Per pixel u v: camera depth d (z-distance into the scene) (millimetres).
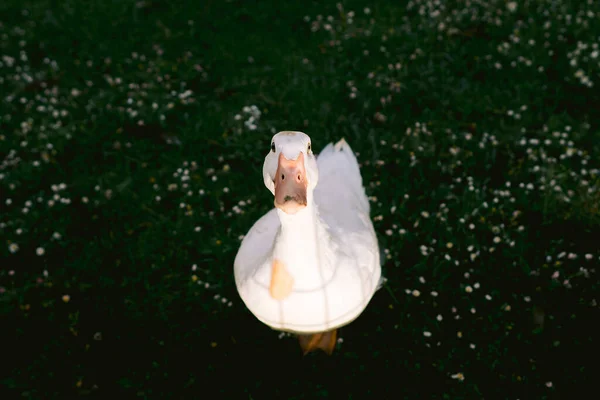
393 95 4750
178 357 3172
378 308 3305
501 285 3322
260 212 3863
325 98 4812
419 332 3141
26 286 3502
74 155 4504
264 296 2566
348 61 5133
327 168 3211
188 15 5992
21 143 4512
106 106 4914
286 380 3037
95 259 3670
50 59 5578
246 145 4383
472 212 3682
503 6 5512
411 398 2891
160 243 3725
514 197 3807
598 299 3174
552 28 5184
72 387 3061
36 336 3289
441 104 4609
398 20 5578
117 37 5785
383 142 4262
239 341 3223
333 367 3070
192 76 5191
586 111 4461
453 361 3006
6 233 3844
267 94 4895
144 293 3477
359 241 2771
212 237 3727
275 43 5512
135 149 4480
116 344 3240
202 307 3377
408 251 3527
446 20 5426
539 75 4793
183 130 4594
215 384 3043
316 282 2441
